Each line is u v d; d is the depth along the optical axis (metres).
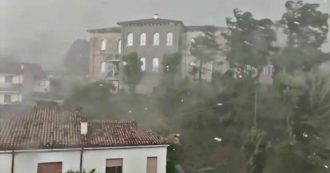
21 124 7.61
